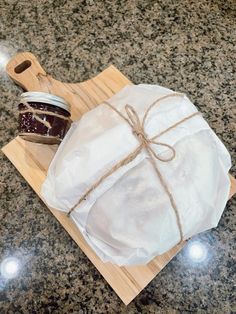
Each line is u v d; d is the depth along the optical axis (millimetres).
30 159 594
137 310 538
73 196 485
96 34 683
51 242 573
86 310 542
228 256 556
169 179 469
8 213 590
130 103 507
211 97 637
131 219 477
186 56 663
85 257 562
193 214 476
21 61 618
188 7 690
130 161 462
